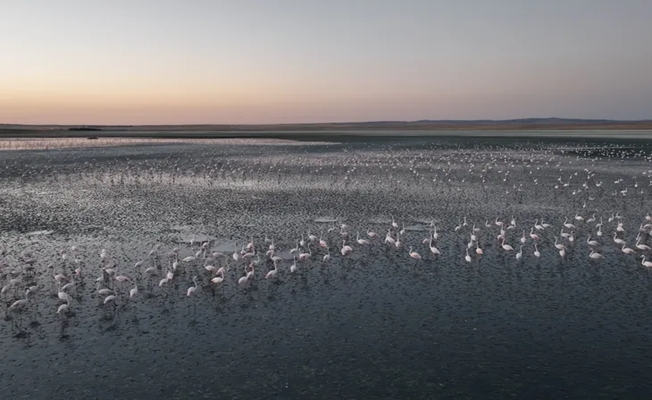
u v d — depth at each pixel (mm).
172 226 39094
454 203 48094
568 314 22531
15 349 19719
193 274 28234
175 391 17000
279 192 54344
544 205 46938
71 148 118438
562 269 28531
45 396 16703
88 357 19172
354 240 35031
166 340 20516
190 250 32844
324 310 23359
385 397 16594
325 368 18375
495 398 16453
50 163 83562
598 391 16750
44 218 41781
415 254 29688
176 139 162875
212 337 20781
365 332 21109
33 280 27203
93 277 27641
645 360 18609
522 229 37844
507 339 20344
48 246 33531
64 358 19078
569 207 45969
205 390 17062
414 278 27422
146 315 22891
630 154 94250
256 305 24016
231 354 19406
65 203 48625
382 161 84750
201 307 23781
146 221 40719
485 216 42438
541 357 18922
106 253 31844
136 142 144375
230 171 71562
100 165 80375
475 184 59531
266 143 135625
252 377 17812
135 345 20109
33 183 61844
